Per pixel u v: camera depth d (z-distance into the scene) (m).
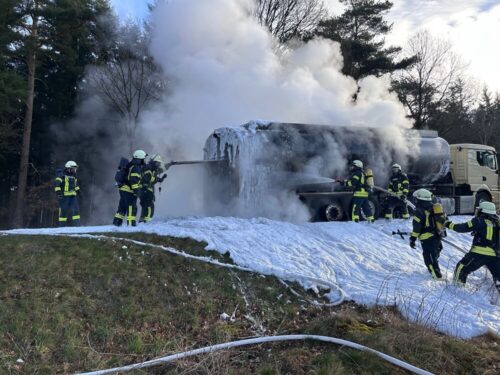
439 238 7.57
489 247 7.07
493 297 6.90
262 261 7.40
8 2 16.95
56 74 20.89
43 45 19.30
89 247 7.02
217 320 5.84
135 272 6.51
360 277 7.48
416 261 8.47
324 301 6.62
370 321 5.76
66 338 5.04
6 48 17.98
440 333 5.66
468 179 14.70
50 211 20.28
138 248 7.21
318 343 5.17
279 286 6.81
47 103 21.06
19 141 20.20
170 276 6.57
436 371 4.72
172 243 7.62
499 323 5.99
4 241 7.06
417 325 5.56
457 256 9.04
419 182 13.11
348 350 4.90
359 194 10.73
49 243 7.07
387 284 7.09
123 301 5.86
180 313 5.85
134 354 4.96
